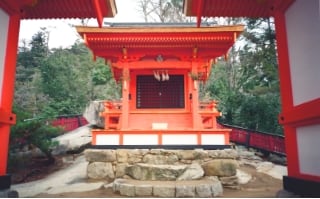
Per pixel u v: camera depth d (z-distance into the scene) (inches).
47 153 667.4
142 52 576.7
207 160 486.3
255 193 430.6
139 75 637.9
